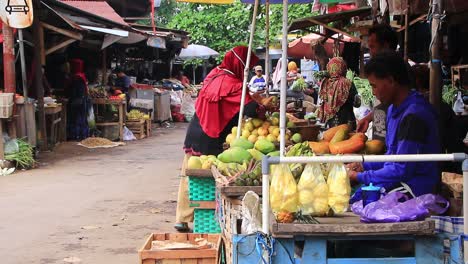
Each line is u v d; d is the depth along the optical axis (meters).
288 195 3.31
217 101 6.23
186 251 4.59
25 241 6.74
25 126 12.87
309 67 22.20
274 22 23.19
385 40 5.68
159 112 22.69
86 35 16.19
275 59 27.42
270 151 5.26
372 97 9.80
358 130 5.79
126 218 7.80
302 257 3.18
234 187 4.23
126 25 17.11
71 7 14.81
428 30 9.08
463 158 3.17
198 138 6.39
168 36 20.95
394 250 3.36
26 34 13.77
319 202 3.34
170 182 10.52
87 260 6.05
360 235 3.15
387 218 3.16
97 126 17.44
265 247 3.18
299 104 10.09
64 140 16.30
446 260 3.20
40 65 13.98
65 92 16.62
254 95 6.74
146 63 26.08
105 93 17.81
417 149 3.46
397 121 3.65
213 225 5.75
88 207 8.47
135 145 16.52
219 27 29.48
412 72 5.39
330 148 4.56
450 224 3.22
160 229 7.23
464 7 6.18
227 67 6.34
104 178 10.97
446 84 9.70
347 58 10.62
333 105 7.29
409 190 3.48
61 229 7.25
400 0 6.51
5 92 12.30
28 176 11.19
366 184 3.57
